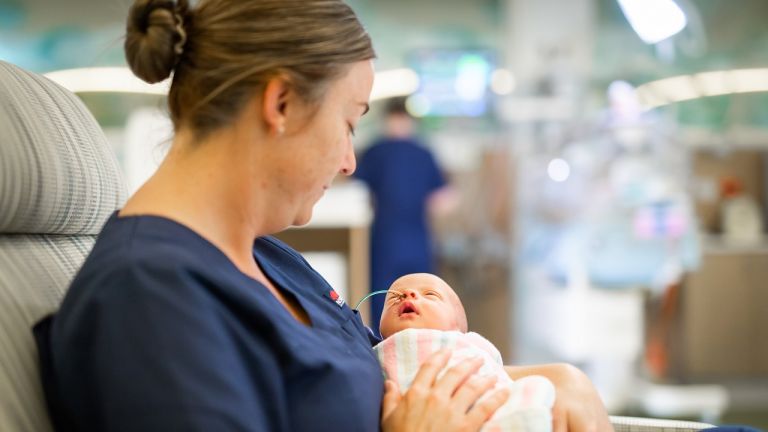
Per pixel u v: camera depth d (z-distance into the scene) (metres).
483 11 6.59
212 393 0.73
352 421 0.87
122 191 1.16
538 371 1.16
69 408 0.77
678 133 4.54
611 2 6.39
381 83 6.34
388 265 4.31
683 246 4.37
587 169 4.50
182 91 0.86
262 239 1.08
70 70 6.11
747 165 5.27
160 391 0.71
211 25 0.84
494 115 6.17
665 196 4.41
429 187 4.39
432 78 6.19
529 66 5.25
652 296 4.55
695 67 6.37
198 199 0.85
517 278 4.70
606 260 4.47
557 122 4.86
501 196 4.85
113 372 0.72
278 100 0.84
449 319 1.22
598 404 1.09
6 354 0.81
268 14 0.84
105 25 6.55
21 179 0.90
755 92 5.98
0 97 0.92
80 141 1.05
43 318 0.84
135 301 0.74
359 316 1.20
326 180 0.92
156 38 0.83
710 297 4.46
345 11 0.90
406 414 0.92
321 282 1.08
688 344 4.46
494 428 0.95
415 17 6.61
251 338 0.80
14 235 0.94
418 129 6.19
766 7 6.27
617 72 6.39
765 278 4.46
